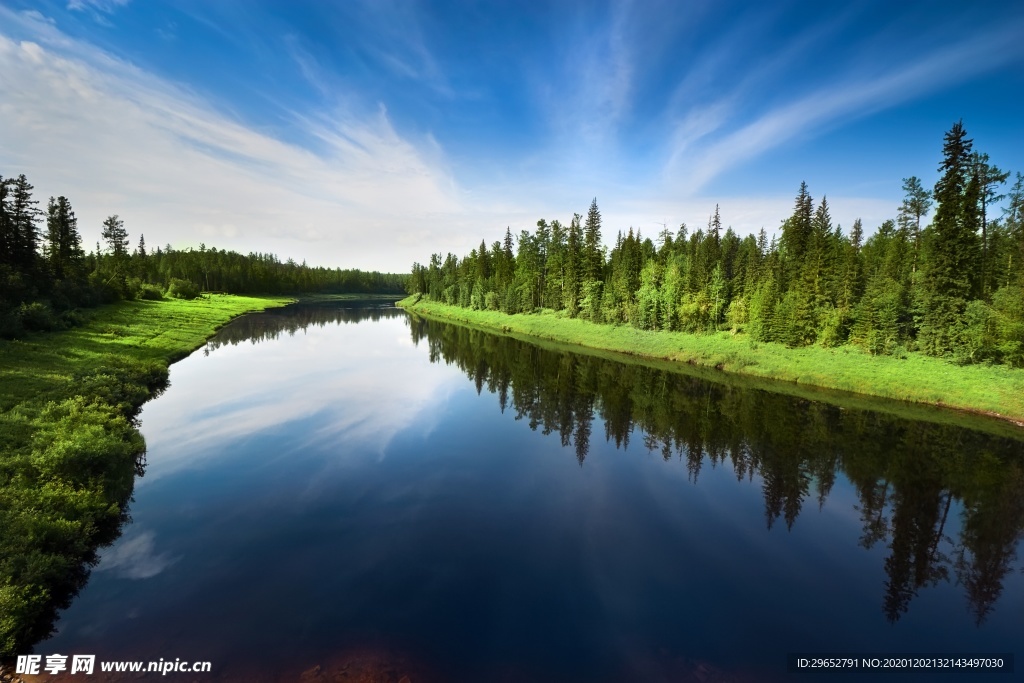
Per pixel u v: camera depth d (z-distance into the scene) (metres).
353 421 25.56
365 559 12.86
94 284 63.41
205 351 45.38
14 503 11.88
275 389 31.56
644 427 26.30
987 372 33.12
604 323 65.44
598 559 13.40
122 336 41.97
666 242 89.50
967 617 11.39
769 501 17.52
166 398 28.09
